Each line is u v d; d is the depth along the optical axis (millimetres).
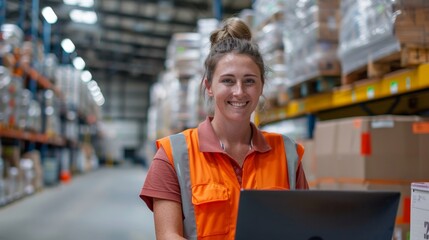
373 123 2518
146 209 6621
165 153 1506
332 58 3236
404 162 2494
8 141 7820
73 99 11789
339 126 2801
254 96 1481
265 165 1538
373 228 1184
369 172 2486
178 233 1423
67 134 11781
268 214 1146
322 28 3240
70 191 8945
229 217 1424
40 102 9227
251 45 1517
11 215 5699
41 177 8742
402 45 2279
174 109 8508
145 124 28172
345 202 1169
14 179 6590
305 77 3479
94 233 4758
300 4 3545
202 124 1586
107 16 16938
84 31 16062
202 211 1420
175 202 1461
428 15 2268
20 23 8523
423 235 1457
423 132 2518
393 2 2277
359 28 2701
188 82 8359
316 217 1161
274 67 4230
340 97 3248
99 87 27469
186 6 14617
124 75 27828
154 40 20766
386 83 2643
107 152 24469
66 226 5102
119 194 8680
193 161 1486
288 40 3865
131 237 4605
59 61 14211
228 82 1478
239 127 1536
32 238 4434
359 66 2734
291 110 4203
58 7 12023
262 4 4746
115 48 22078
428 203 1435
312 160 3326
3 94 5555
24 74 7371
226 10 13703
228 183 1461
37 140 8430
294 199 1152
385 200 1188
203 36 7125
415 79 2344
